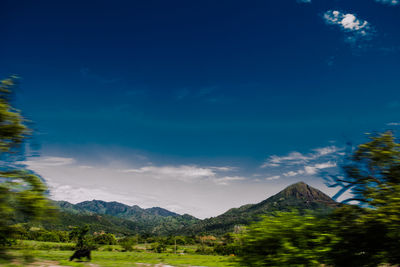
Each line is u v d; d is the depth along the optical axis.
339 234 7.55
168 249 126.88
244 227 8.05
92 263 18.27
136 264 20.42
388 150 8.00
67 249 90.50
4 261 7.43
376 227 7.27
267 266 7.30
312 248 7.39
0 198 6.99
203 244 142.88
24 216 7.36
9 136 7.66
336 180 8.45
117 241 147.00
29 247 8.03
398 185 7.42
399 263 7.18
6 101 8.02
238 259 7.79
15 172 7.45
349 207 7.87
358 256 7.37
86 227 98.75
